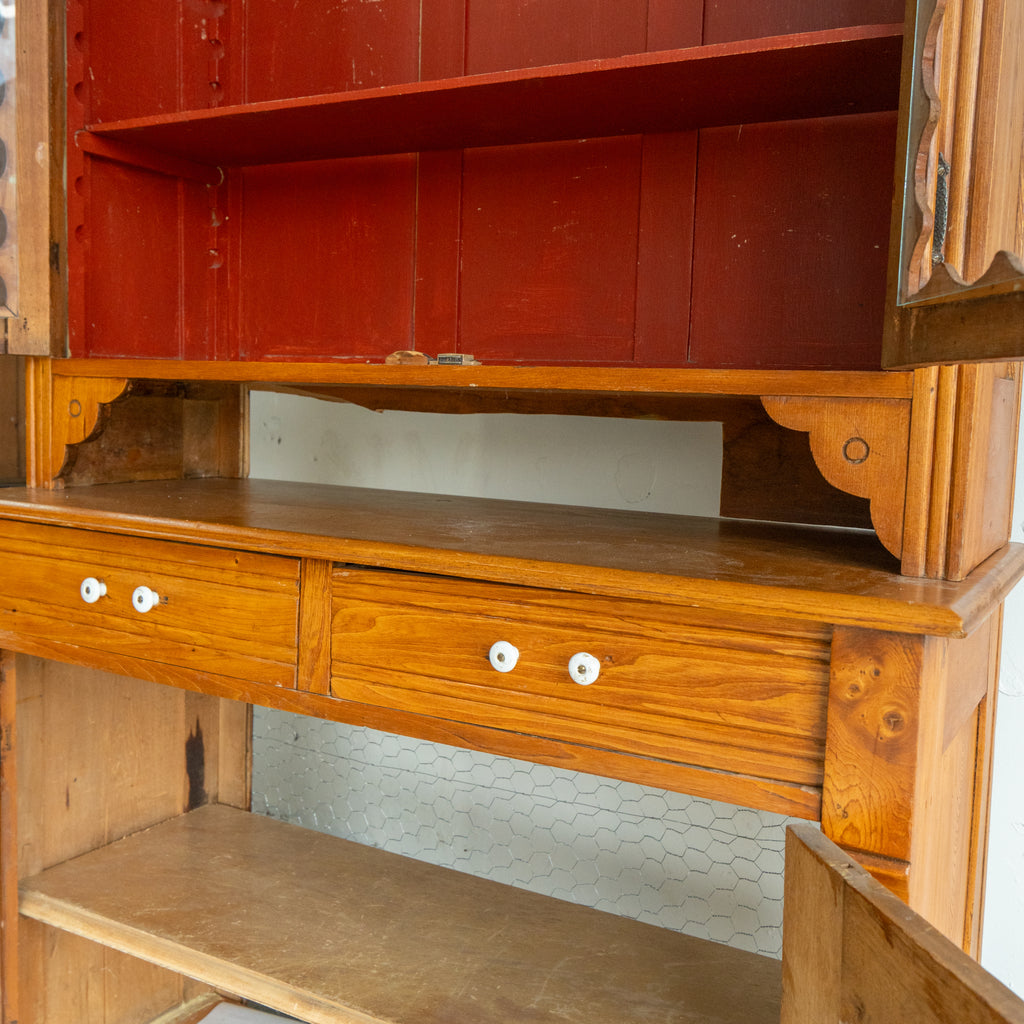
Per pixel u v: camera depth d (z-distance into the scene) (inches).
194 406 64.2
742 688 31.8
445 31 54.6
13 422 66.8
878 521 33.6
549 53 51.9
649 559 35.8
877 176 45.7
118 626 45.3
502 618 35.7
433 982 45.4
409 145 55.2
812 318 47.5
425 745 65.1
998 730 49.0
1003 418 40.2
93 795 59.3
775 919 55.1
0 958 53.5
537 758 35.3
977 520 34.7
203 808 66.8
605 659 33.8
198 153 58.8
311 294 61.1
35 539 47.6
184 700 65.7
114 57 55.7
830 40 36.6
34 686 55.2
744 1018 43.0
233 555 41.6
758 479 50.4
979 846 45.0
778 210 47.8
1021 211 31.4
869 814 29.9
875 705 29.6
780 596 30.1
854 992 25.1
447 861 64.9
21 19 49.8
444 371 41.5
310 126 51.7
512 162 54.2
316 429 65.4
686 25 48.4
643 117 47.8
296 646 40.4
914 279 29.6
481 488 59.8
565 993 44.7
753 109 45.7
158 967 64.7
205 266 63.4
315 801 70.2
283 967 46.3
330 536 38.9
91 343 55.6
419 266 57.4
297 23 58.9
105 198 56.1
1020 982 49.9
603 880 59.6
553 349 54.0
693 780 32.7
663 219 50.4
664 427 54.1
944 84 28.8
